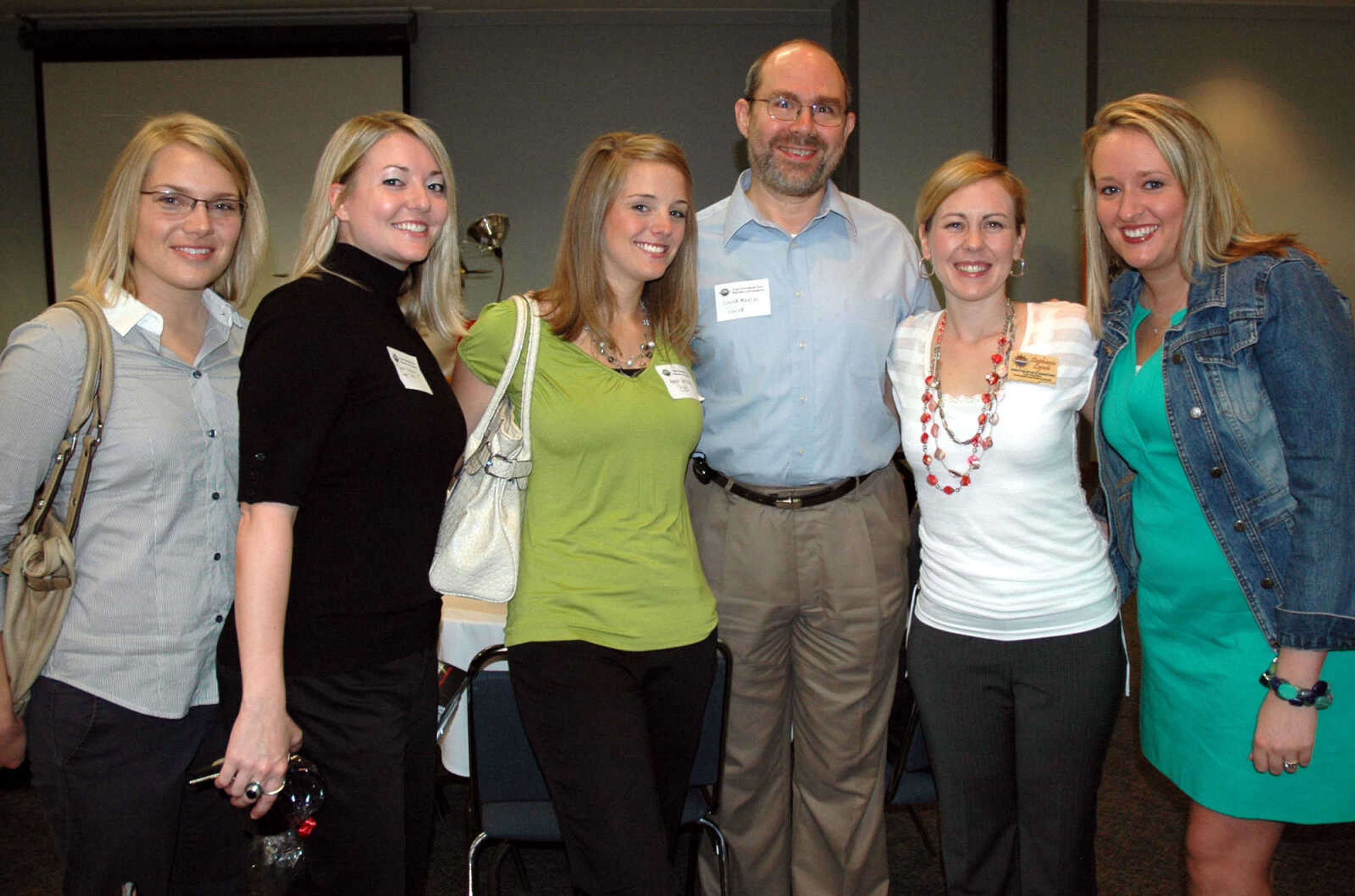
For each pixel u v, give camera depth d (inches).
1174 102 66.1
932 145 261.1
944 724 73.5
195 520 60.1
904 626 83.8
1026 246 261.7
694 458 85.2
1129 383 69.9
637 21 285.3
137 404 57.9
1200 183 64.4
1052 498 69.2
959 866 75.9
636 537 67.6
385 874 57.4
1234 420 63.8
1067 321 71.6
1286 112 307.0
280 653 53.5
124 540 57.7
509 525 65.5
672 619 67.5
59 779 57.7
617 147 69.0
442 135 287.0
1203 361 64.7
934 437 72.0
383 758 57.4
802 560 80.8
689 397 70.4
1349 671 63.9
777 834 85.0
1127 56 301.6
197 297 63.1
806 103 79.7
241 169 63.5
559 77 286.8
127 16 276.7
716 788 75.6
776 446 80.7
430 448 58.9
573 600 65.6
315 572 55.8
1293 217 311.7
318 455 54.2
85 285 59.0
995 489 69.4
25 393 54.7
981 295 70.7
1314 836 103.7
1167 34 301.4
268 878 56.2
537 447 67.4
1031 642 69.6
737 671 82.1
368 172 59.6
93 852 58.5
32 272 285.0
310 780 54.4
